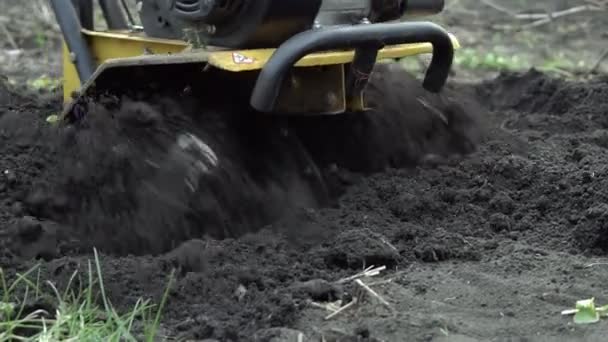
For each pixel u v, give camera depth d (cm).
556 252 534
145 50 592
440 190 596
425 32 562
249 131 581
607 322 452
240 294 476
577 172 602
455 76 1027
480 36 1233
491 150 662
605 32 1255
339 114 643
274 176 578
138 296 477
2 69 998
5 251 520
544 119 760
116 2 678
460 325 452
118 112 557
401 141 655
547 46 1195
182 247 512
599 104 782
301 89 557
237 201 554
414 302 475
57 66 1019
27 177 595
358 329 441
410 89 675
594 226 537
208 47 557
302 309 468
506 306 471
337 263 516
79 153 564
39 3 1240
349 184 611
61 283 483
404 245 537
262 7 525
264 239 532
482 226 566
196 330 446
